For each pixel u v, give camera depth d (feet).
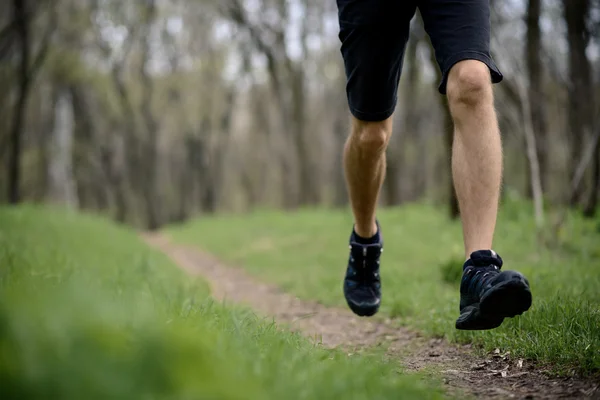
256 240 41.60
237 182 161.38
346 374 5.98
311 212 59.88
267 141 120.57
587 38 40.47
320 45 103.86
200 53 106.42
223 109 114.83
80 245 25.16
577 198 36.17
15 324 3.59
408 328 12.45
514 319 9.84
